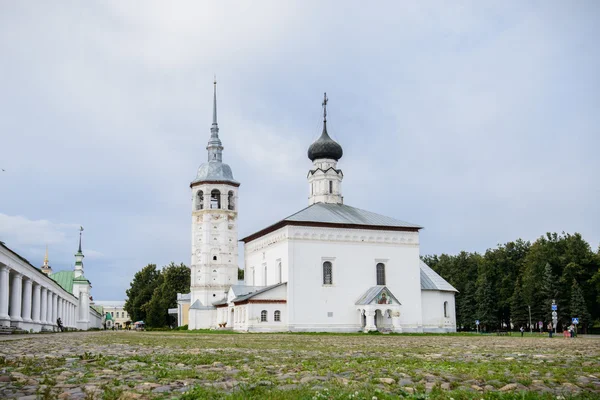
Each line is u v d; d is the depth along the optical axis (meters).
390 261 84.88
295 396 10.73
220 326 95.56
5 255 49.38
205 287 107.12
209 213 109.06
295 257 80.56
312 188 96.12
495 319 116.56
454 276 132.12
